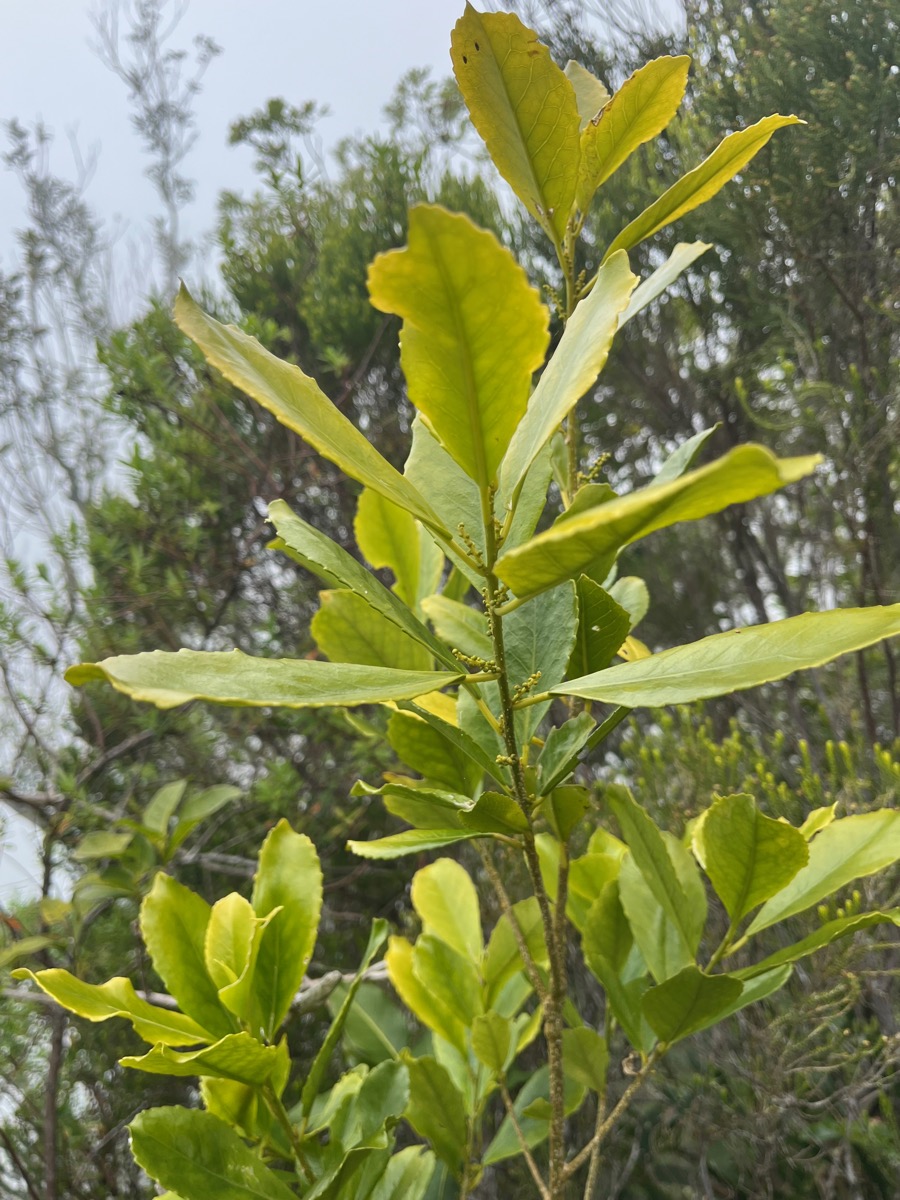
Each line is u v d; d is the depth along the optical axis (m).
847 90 1.16
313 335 1.77
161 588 1.47
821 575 1.47
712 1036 1.02
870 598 1.16
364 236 1.87
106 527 1.54
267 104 1.79
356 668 0.36
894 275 1.19
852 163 1.13
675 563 1.88
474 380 0.32
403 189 1.88
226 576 1.53
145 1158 0.45
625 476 1.75
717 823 0.45
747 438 1.55
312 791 1.50
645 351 1.61
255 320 1.51
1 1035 1.13
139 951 1.14
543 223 0.45
